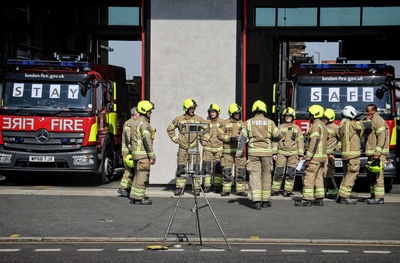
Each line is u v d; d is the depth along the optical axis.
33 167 13.02
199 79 12.92
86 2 18.39
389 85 12.75
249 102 23.36
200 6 12.91
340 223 8.63
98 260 6.23
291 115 11.70
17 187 12.83
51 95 13.13
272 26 18.86
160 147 12.92
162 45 12.96
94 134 13.15
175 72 12.95
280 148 11.76
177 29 12.95
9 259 6.26
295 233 7.85
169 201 10.84
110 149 14.59
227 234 7.74
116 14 18.53
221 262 6.14
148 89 12.96
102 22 18.62
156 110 12.96
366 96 12.83
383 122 10.66
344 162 10.80
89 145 13.11
